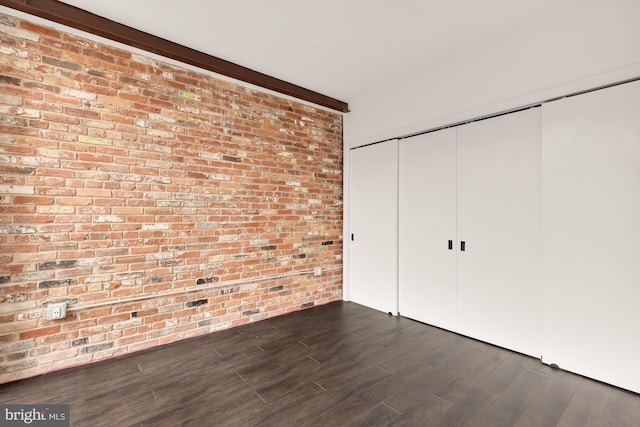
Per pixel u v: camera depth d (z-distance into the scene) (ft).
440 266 10.10
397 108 11.18
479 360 7.94
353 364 7.73
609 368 6.75
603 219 6.80
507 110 8.40
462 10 7.23
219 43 8.66
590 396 6.37
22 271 6.93
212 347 8.66
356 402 6.19
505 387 6.72
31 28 7.09
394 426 5.50
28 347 6.99
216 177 9.81
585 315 7.07
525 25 7.77
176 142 9.05
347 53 9.17
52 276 7.26
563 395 6.42
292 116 11.76
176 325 9.06
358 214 12.92
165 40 8.44
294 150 11.83
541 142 7.78
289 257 11.69
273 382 6.90
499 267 8.68
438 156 10.16
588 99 7.00
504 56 8.35
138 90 8.44
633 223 6.43
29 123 7.03
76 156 7.56
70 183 7.48
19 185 6.90
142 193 8.48
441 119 9.82
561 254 7.39
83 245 7.64
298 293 12.01
